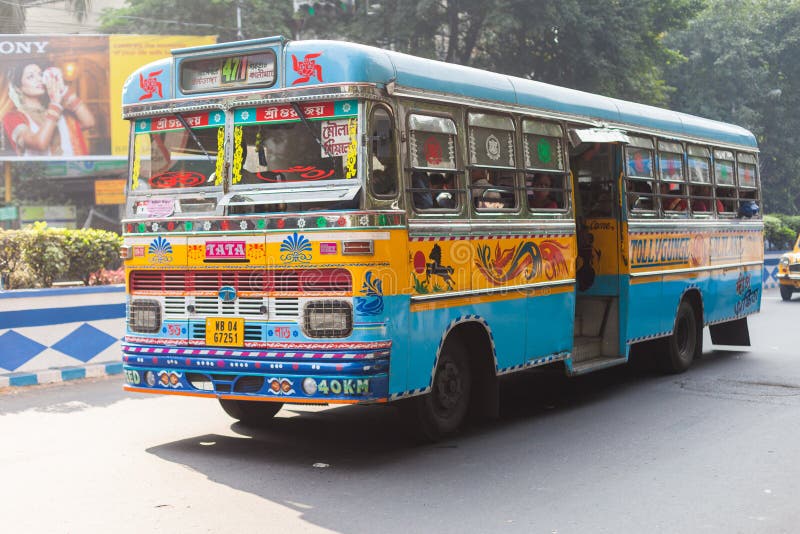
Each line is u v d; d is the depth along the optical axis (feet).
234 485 20.52
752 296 43.88
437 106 23.84
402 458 23.16
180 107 23.81
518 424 27.61
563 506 18.98
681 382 35.04
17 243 37.40
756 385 34.12
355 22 98.07
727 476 21.39
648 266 33.86
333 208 21.54
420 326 22.72
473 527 17.56
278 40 22.40
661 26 108.17
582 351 31.53
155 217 23.90
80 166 111.24
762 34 147.33
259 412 27.30
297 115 22.26
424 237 22.88
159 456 23.20
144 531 17.25
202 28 101.50
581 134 29.68
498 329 25.82
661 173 35.22
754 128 142.41
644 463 22.63
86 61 101.81
